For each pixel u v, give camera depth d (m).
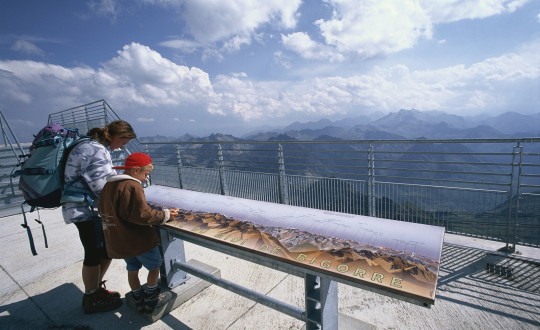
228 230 2.11
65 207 2.30
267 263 1.90
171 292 2.69
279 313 2.55
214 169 6.50
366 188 4.30
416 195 3.89
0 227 5.43
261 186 5.63
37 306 2.84
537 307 2.45
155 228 2.60
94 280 2.55
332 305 1.85
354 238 1.78
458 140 3.57
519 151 3.16
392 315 2.46
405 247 1.62
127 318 2.56
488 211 3.44
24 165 2.29
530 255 3.23
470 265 3.15
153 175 8.38
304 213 2.29
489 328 2.24
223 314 2.57
